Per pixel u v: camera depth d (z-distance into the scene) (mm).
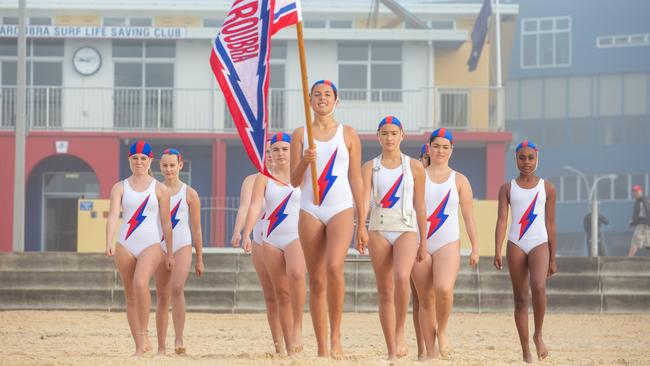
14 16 61094
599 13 118125
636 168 116188
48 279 32312
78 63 56219
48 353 18672
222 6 61781
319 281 14844
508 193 17797
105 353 18844
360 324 28281
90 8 60844
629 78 117125
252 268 32375
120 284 32188
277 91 55594
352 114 56250
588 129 118125
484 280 32312
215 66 14430
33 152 53438
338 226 14562
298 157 14703
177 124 55125
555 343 23328
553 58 119625
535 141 119812
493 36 58719
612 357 19875
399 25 63750
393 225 15484
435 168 17125
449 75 59906
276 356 16656
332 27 63594
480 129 54906
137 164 17328
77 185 56375
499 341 23656
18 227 39375
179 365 14133
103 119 54969
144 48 56406
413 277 16750
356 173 14781
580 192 117812
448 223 16859
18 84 39844
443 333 16859
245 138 14328
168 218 17484
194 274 32219
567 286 32375
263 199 17453
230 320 29609
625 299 32219
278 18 14445
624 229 115312
